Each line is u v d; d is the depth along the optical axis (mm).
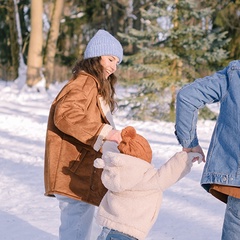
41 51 25688
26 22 35594
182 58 16219
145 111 16312
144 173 3432
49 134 3926
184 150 3402
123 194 3463
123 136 3512
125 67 16344
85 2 33969
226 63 16953
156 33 15930
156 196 3484
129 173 3400
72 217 3912
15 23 31547
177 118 3322
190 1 15742
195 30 15773
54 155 3893
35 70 25531
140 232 3428
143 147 3490
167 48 15945
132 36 16688
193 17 16250
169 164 3412
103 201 3572
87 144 3676
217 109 18938
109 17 35906
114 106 4102
